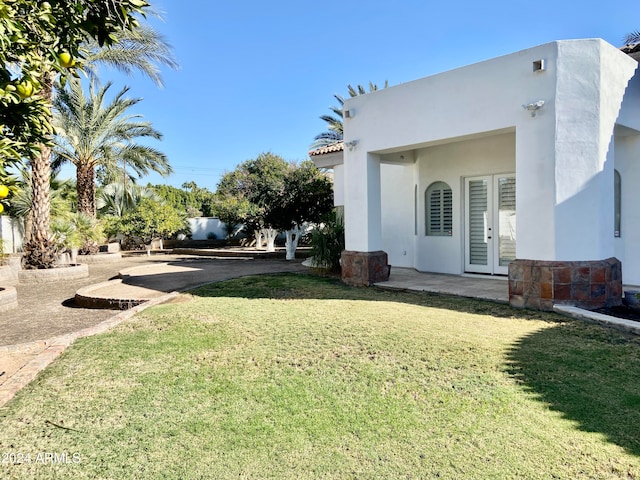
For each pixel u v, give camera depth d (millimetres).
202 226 33875
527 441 3293
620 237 9422
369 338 5973
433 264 12242
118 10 3520
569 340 5754
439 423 3596
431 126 9031
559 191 7293
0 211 3318
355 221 10680
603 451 3133
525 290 7641
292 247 20969
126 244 30062
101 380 4699
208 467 3055
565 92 7238
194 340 6125
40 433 3574
